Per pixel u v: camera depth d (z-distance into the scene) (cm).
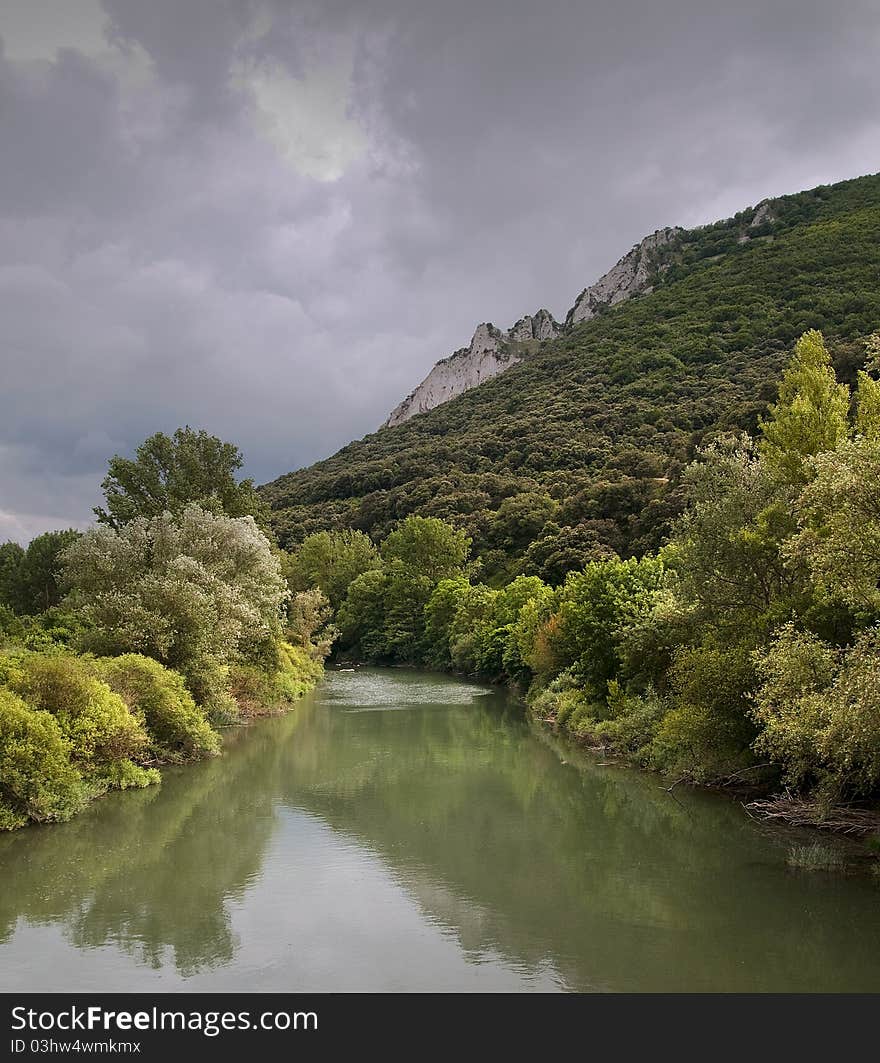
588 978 1304
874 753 1741
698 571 2708
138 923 1512
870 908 1597
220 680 3497
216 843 2036
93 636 3241
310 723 4225
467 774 2936
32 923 1510
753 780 2522
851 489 1703
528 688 5556
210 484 5425
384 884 1742
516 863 1894
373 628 9356
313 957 1375
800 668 1920
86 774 2508
